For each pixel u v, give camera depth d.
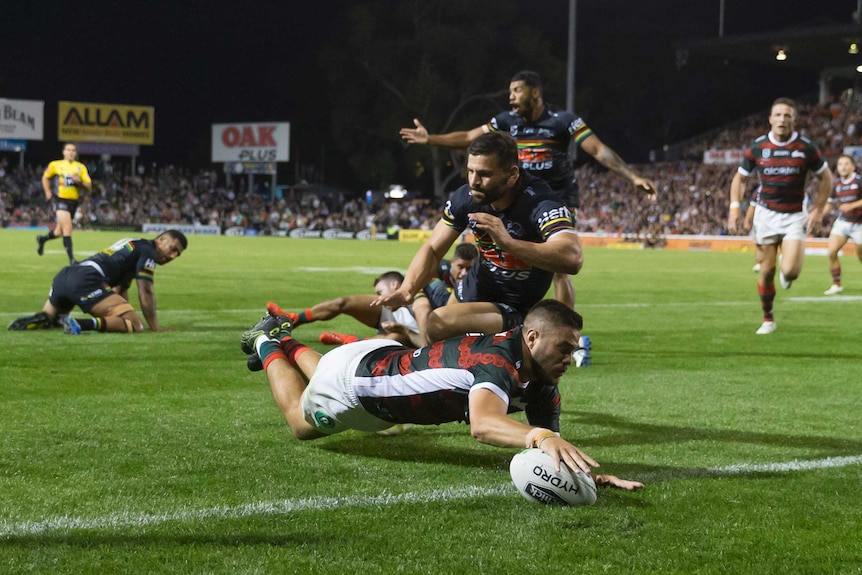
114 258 8.59
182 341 8.05
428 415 3.58
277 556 2.78
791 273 9.24
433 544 2.91
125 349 7.46
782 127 9.09
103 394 5.52
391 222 48.84
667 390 6.11
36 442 4.20
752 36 40.81
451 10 51.41
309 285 14.84
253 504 3.32
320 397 3.78
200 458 3.99
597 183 47.53
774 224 9.30
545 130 6.43
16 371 6.25
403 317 5.52
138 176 57.38
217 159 57.41
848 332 9.70
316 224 49.88
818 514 3.30
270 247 30.33
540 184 4.31
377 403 3.64
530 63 51.97
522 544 2.93
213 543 2.88
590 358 7.57
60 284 8.39
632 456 4.22
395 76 52.91
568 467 3.30
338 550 2.84
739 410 5.39
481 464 3.99
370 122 54.56
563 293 6.42
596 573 2.69
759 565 2.78
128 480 3.60
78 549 2.80
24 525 3.02
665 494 3.54
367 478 3.72
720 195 41.78
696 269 21.41
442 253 4.54
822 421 5.07
